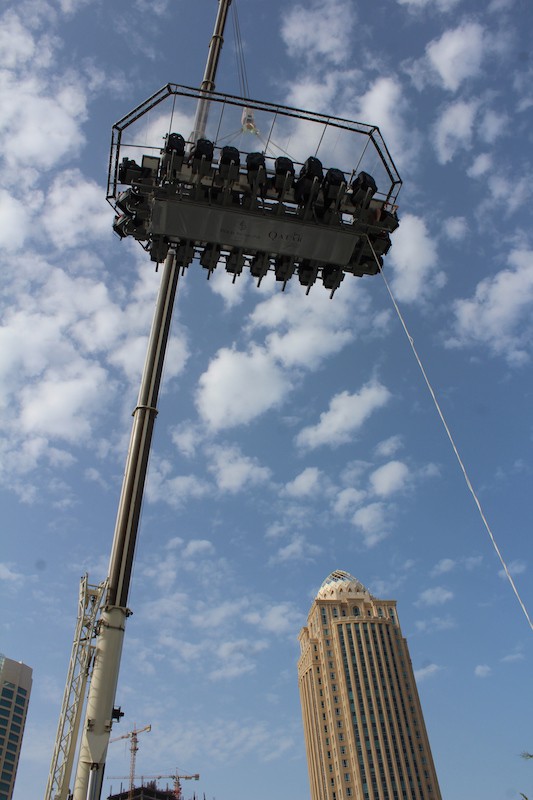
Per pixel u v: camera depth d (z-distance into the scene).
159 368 27.28
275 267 27.62
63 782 56.47
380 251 27.27
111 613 22.66
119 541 23.78
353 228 26.30
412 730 188.38
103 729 20.77
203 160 24.64
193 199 25.34
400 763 181.62
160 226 25.97
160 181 25.44
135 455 25.41
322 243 26.34
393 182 26.53
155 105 25.86
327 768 185.88
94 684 21.50
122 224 27.72
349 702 192.50
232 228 25.86
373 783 178.00
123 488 24.89
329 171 25.47
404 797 176.00
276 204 25.64
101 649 22.06
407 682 198.12
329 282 27.97
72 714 59.56
